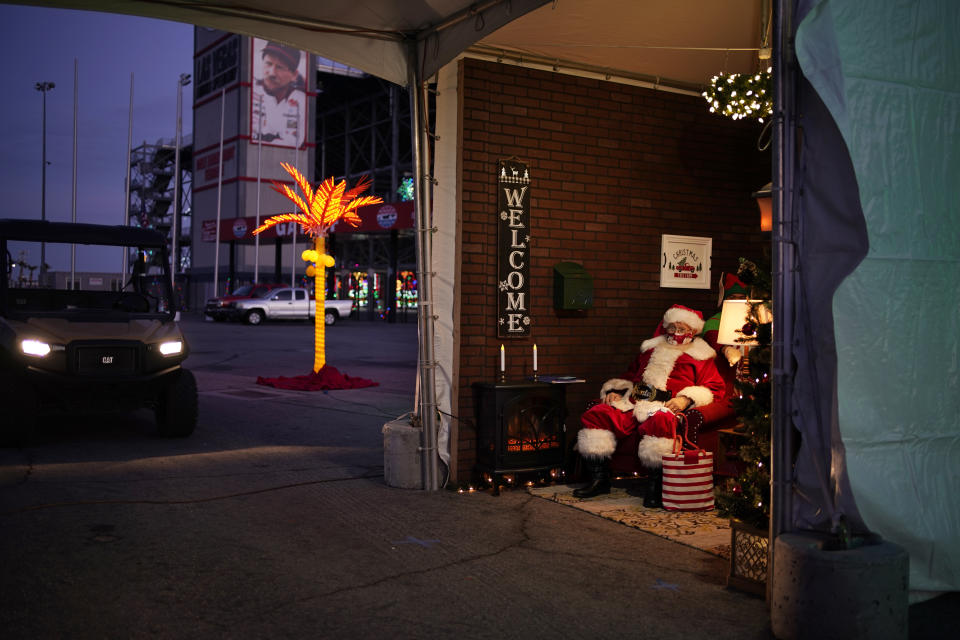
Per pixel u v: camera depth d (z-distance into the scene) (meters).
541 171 6.61
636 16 5.70
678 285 7.30
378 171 68.25
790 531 3.59
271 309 34.41
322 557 4.44
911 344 3.57
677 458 5.57
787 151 3.58
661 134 7.22
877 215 3.43
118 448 7.65
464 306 6.26
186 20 5.46
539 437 6.18
